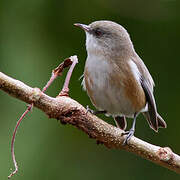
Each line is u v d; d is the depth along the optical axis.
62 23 11.79
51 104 6.52
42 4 11.52
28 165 10.15
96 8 12.12
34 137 10.48
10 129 10.48
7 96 10.77
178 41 12.12
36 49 11.16
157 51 12.14
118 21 12.23
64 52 11.67
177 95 12.01
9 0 11.34
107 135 6.81
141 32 12.20
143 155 6.80
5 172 9.93
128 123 12.02
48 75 11.08
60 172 10.80
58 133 10.92
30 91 6.41
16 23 11.26
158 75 12.07
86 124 6.74
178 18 12.12
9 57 10.88
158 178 11.75
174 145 11.87
